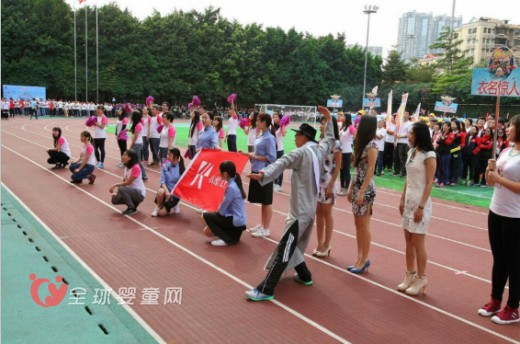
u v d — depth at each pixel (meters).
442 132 14.02
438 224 9.26
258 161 7.70
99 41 51.66
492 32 105.69
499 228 4.85
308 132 5.58
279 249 5.29
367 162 5.96
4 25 47.25
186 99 56.12
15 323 4.49
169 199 8.72
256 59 58.91
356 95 62.16
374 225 8.86
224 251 6.90
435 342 4.42
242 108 59.94
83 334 4.34
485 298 5.55
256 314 4.89
